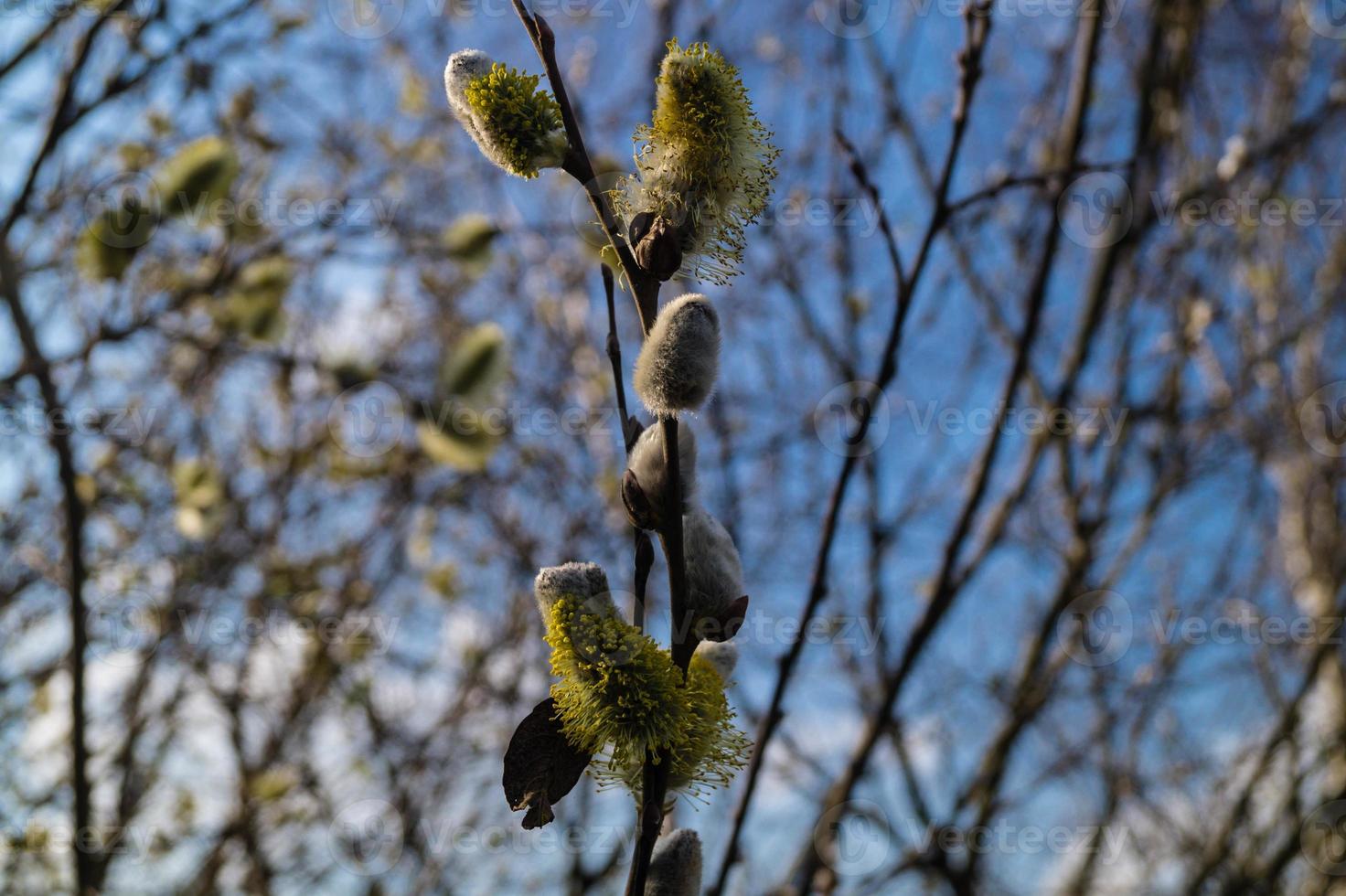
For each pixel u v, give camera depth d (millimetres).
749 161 1666
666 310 1548
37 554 5332
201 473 5246
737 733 1571
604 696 1489
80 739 3885
